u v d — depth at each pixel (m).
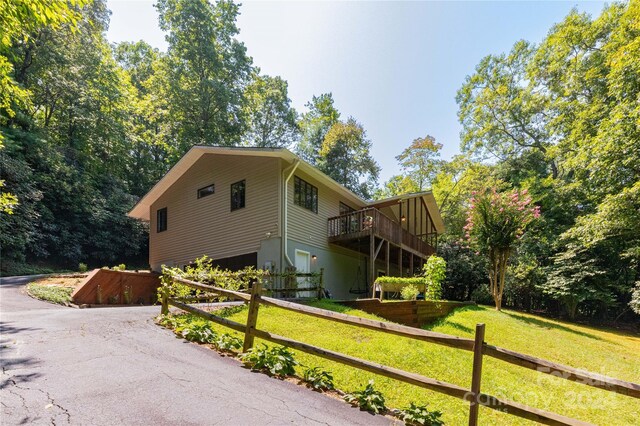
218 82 26.31
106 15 23.86
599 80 17.44
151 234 16.52
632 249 15.09
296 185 12.71
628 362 7.92
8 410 2.47
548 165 25.11
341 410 2.90
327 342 5.47
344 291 15.59
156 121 28.55
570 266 17.83
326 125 37.41
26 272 16.73
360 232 13.22
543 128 24.20
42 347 3.99
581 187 18.44
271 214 11.70
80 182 21.33
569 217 20.09
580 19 18.73
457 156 28.30
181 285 7.11
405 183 32.31
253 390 3.13
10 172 16.31
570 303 17.97
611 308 18.47
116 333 4.75
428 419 2.79
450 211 27.50
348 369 4.29
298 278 11.91
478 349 2.58
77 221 21.08
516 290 19.50
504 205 14.32
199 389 3.03
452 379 4.75
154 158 31.02
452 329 9.30
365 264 17.92
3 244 16.22
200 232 13.97
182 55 25.80
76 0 5.43
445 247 24.00
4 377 3.07
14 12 5.27
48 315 5.98
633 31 12.91
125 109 26.84
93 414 2.48
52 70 21.02
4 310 6.70
